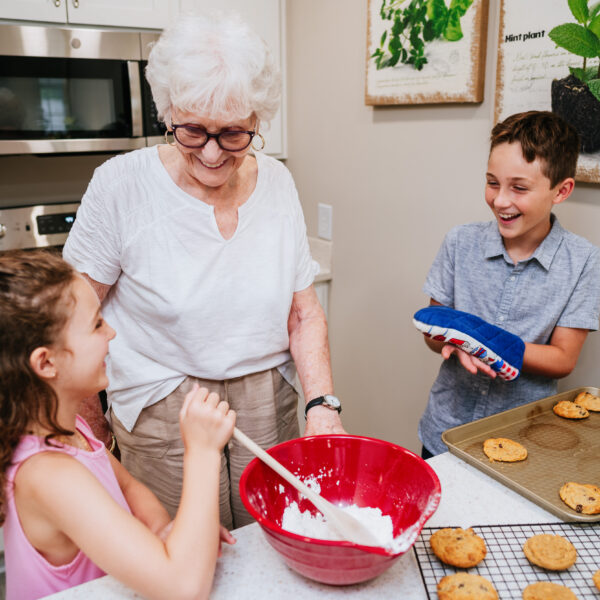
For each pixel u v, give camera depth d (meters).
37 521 0.72
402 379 2.04
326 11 2.06
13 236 2.00
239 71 0.88
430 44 1.64
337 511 0.73
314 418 1.07
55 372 0.73
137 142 2.03
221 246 1.11
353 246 2.15
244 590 0.71
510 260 1.24
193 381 1.18
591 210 1.35
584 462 0.98
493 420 1.09
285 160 2.49
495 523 0.83
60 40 1.81
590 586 0.71
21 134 1.82
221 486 1.22
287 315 1.21
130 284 1.14
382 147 1.93
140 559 0.65
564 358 1.15
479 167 1.60
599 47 1.23
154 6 1.98
